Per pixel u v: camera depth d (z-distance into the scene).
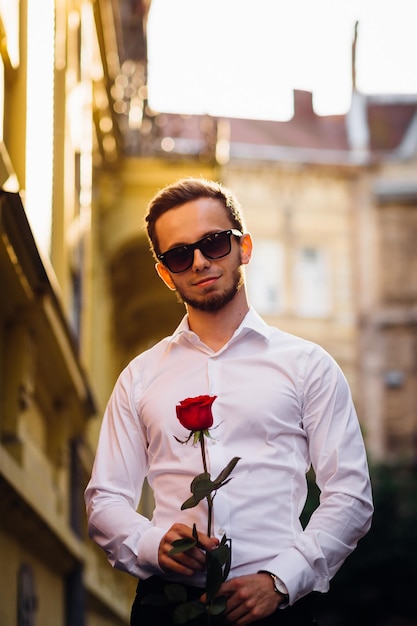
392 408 34.78
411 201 35.78
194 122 18.80
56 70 8.67
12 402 6.43
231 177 35.44
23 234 5.61
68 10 9.41
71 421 9.72
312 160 35.59
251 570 2.92
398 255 35.59
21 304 6.33
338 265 35.50
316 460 3.04
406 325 35.09
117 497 3.12
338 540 2.92
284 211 35.53
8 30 5.79
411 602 26.52
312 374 3.07
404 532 26.81
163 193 3.12
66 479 9.48
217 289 3.06
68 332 7.67
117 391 3.22
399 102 37.06
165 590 2.81
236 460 2.81
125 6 15.35
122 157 13.62
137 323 18.25
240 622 2.81
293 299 35.09
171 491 3.01
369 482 3.03
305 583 2.86
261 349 3.11
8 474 5.54
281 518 2.96
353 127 36.50
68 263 9.15
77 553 9.35
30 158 6.56
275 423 3.02
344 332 35.12
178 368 3.12
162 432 3.05
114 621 14.74
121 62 15.02
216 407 3.03
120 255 14.45
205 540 2.81
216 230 3.06
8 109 6.37
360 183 35.97
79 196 10.33
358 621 26.66
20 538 6.64
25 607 6.61
